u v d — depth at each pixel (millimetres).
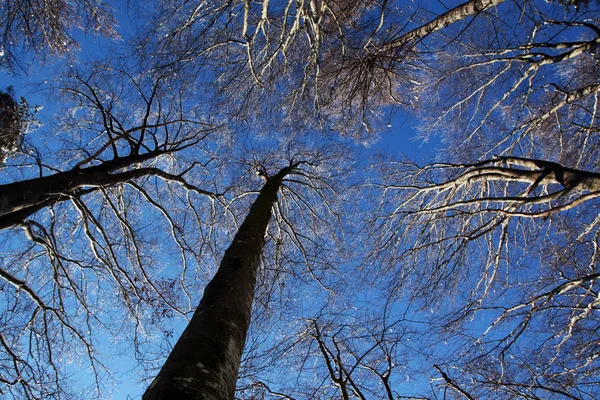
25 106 6617
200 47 6629
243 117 7750
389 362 5312
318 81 7477
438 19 6973
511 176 5039
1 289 5871
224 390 2293
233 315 3174
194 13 6008
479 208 6449
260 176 9062
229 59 7363
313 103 8000
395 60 7348
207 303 3254
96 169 6152
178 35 6461
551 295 4219
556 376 4418
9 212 4758
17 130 6168
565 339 4387
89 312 6895
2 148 6113
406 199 6875
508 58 5930
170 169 9148
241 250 4695
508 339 4793
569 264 5266
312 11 6035
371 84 8508
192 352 2469
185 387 2105
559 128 5996
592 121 5816
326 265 8773
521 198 4305
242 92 7586
